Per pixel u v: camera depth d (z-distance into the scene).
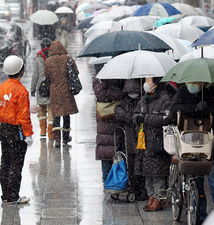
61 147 31.80
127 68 21.61
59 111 31.12
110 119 23.36
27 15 126.25
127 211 21.88
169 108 20.56
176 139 19.56
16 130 22.44
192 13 46.47
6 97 22.33
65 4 113.12
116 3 76.31
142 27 37.72
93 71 61.03
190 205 18.94
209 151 18.75
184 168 18.50
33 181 25.70
